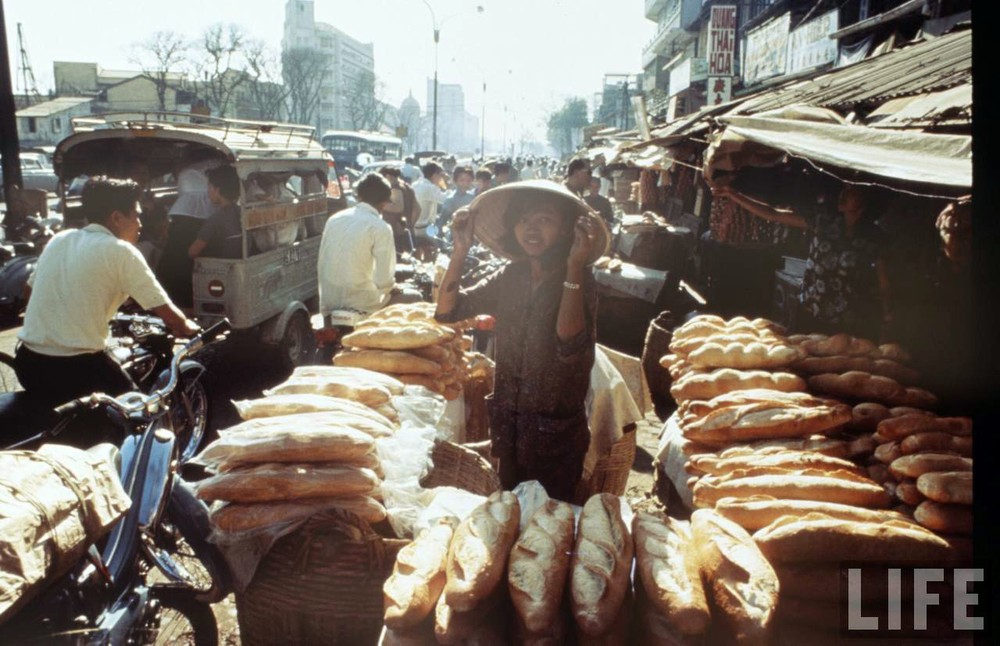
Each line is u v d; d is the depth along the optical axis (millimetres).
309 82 99188
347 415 3096
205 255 7516
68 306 4199
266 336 7969
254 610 2688
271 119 90250
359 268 6352
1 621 2021
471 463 3531
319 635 2607
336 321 6285
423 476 3045
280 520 2588
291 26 123688
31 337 4230
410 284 7770
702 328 4027
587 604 2033
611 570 2131
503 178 14953
